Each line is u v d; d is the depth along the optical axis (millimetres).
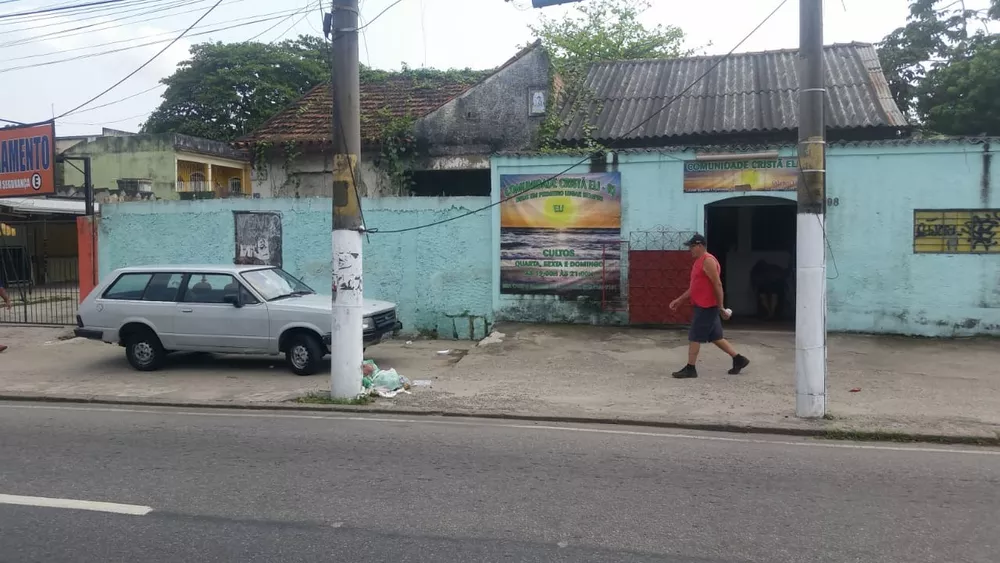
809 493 5504
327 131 18344
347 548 4512
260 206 14617
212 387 9922
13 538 4703
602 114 16312
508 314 13508
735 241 15227
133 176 26953
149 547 4559
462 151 16875
